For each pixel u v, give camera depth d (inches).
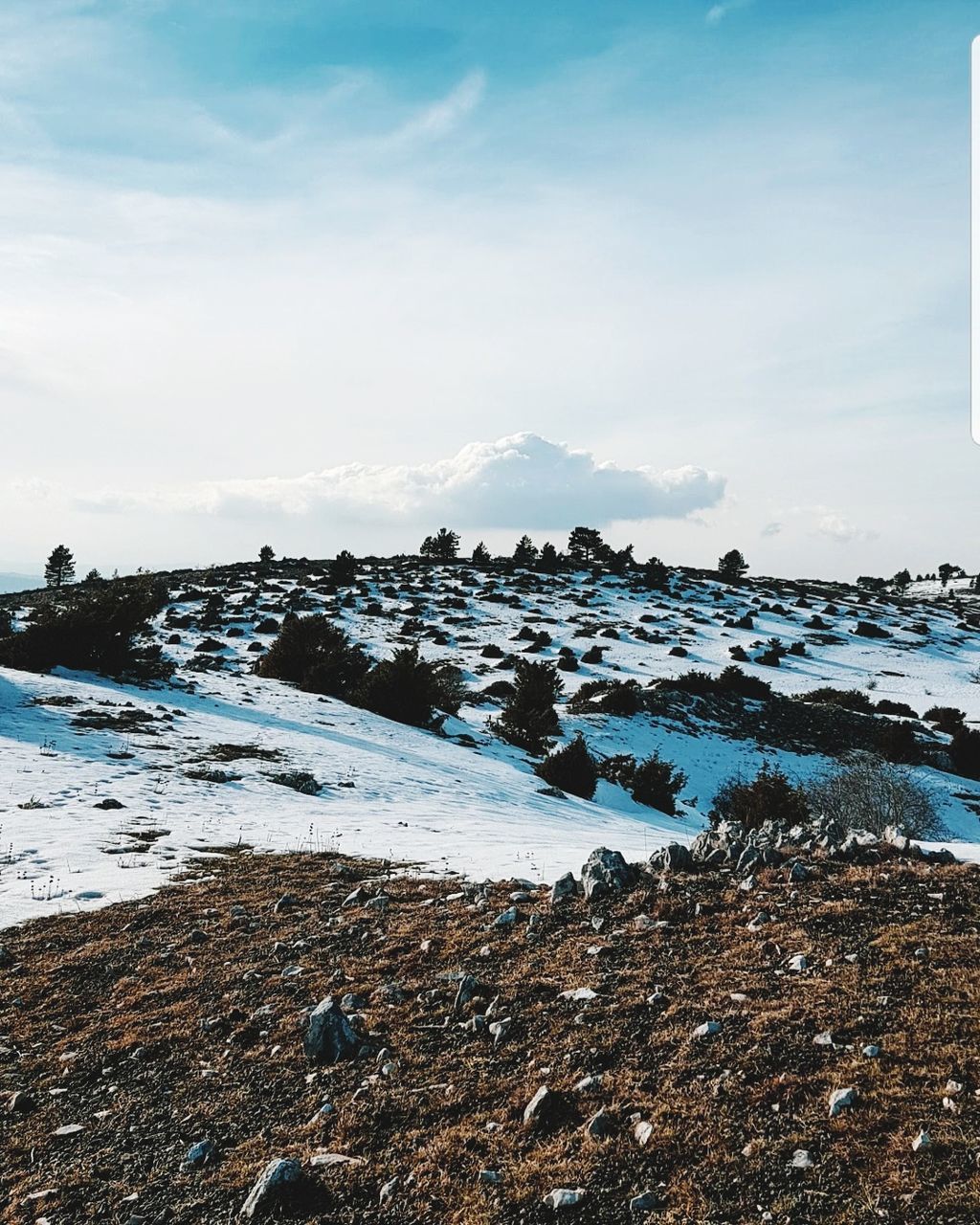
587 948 291.6
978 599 4756.4
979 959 236.7
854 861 350.6
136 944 329.4
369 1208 165.6
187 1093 220.4
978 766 1421.0
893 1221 139.3
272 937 335.6
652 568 4160.9
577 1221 152.9
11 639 1111.6
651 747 1393.9
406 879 423.5
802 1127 169.5
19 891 392.5
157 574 3722.9
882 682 2274.9
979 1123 160.9
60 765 665.0
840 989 229.9
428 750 1015.0
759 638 2751.0
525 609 2999.5
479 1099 202.8
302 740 924.6
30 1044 252.7
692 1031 219.1
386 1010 259.6
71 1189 181.0
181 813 572.7
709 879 350.9
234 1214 168.1
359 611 2753.4
